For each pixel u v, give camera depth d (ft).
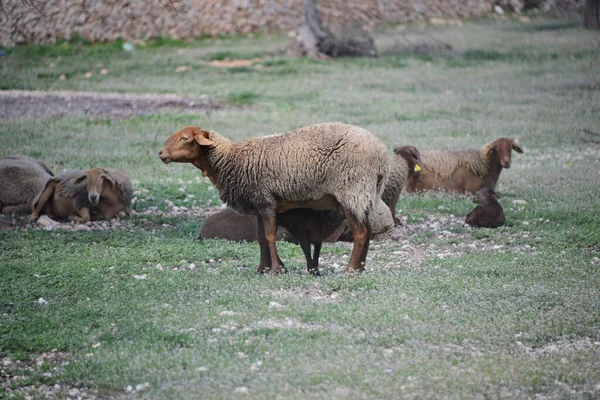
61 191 158.92
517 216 158.51
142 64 383.86
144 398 77.51
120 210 162.81
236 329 95.35
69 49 403.95
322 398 76.48
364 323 96.12
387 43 449.89
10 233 144.46
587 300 104.73
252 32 463.01
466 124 265.54
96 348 90.38
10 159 169.37
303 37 408.46
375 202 113.80
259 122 269.03
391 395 76.89
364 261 116.98
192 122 269.64
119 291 110.42
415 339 91.20
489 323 96.32
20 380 82.38
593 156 219.00
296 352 87.45
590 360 85.61
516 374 81.41
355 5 498.28
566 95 312.50
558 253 130.82
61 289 111.24
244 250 133.39
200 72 370.94
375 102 305.73
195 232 149.07
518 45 428.97
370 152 110.11
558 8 553.23
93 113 281.74
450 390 77.82
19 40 406.62
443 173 182.09
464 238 145.28
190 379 81.51
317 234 117.80
